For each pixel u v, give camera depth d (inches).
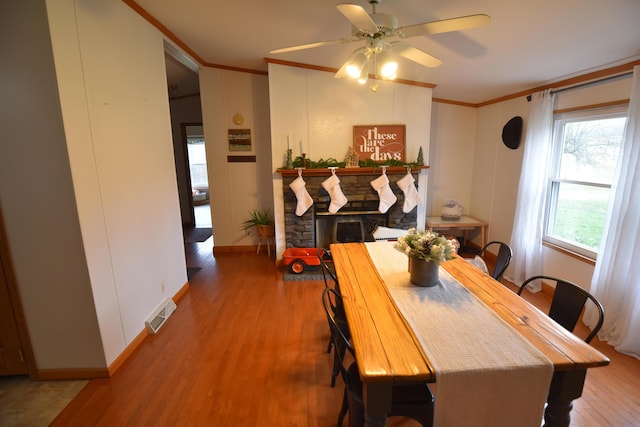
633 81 88.4
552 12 73.3
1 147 70.4
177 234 128.5
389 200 155.1
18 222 73.9
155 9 100.9
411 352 48.4
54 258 76.0
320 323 109.3
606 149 106.2
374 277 78.0
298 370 85.8
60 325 79.8
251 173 182.9
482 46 97.3
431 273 71.2
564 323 65.1
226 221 187.3
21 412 73.0
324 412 72.1
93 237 78.7
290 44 122.6
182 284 132.7
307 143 155.3
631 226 88.7
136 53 98.8
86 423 69.9
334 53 130.6
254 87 174.2
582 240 116.3
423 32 69.0
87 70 77.0
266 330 105.3
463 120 180.1
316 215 161.9
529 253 132.1
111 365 84.6
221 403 74.8
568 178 122.0
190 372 85.4
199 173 393.1
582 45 87.2
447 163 183.9
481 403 45.9
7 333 79.6
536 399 46.3
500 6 74.0
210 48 139.3
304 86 150.8
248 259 177.3
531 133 129.0
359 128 155.5
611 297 93.8
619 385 78.4
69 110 71.2
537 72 113.0
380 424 47.8
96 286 79.6
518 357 47.1
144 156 103.4
